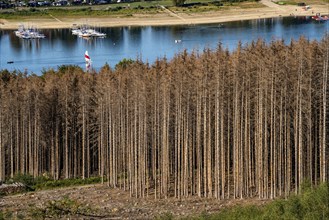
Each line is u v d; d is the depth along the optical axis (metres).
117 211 90.62
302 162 98.06
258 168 100.25
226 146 107.62
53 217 86.50
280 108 99.25
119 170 114.00
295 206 69.56
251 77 103.12
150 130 109.50
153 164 105.81
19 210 90.62
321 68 99.50
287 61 100.06
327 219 66.31
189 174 105.94
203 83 103.88
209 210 90.88
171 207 93.62
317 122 102.44
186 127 103.69
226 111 105.81
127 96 111.06
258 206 84.75
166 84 105.38
